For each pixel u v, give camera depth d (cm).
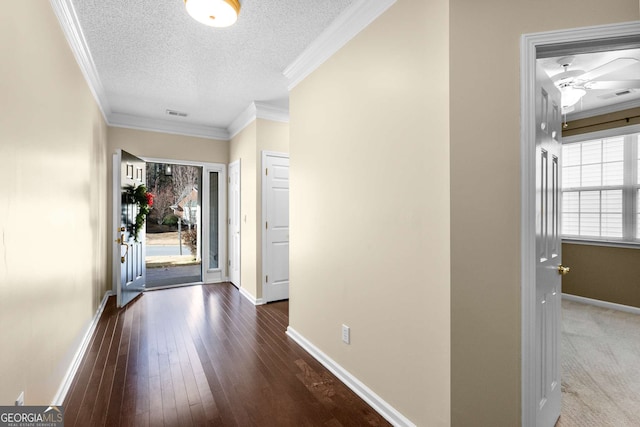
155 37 247
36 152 163
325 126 250
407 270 172
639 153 381
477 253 145
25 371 149
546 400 162
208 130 509
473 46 146
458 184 146
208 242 516
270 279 416
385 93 188
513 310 144
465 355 146
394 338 181
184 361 249
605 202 408
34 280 160
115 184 375
